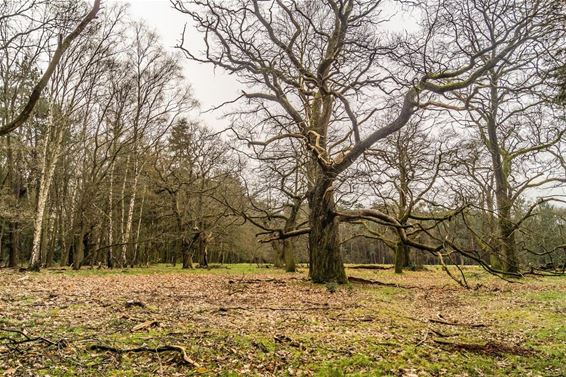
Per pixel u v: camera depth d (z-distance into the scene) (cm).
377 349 762
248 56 1780
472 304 1373
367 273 3020
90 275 2159
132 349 677
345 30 1705
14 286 1370
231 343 752
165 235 3472
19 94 3059
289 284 1839
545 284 1914
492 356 755
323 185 1891
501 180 2367
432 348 789
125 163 3566
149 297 1261
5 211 2631
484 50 1242
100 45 2678
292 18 1831
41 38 1686
